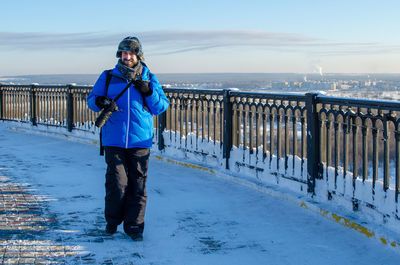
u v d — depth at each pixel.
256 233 4.05
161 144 7.71
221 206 4.89
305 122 4.88
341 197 4.36
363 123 4.04
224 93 6.17
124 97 3.77
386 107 3.75
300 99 4.88
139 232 3.81
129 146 3.77
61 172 6.48
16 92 12.27
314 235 3.99
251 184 5.54
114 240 3.79
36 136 10.74
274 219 4.45
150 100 3.81
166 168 6.91
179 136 7.31
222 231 4.10
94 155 8.08
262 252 3.61
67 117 10.27
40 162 7.29
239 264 3.37
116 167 3.79
